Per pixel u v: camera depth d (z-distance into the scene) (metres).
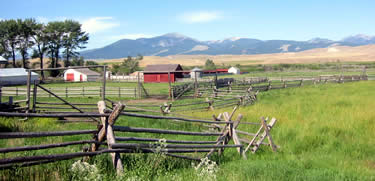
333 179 6.46
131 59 107.56
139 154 5.91
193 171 6.21
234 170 6.61
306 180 6.25
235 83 39.69
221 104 18.64
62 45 101.56
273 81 52.03
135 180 4.95
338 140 10.09
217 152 8.05
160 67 71.69
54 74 88.12
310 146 9.66
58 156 5.02
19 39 93.94
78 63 105.44
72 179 4.82
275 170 6.72
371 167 7.71
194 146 7.09
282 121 13.42
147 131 6.23
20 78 60.72
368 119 13.09
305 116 14.66
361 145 9.47
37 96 30.17
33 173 5.04
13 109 12.72
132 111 13.80
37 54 97.81
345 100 20.72
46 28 96.56
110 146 5.48
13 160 4.50
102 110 5.65
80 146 7.45
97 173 4.97
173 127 11.98
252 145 9.29
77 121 12.88
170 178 5.48
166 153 6.30
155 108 19.08
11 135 4.42
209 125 11.23
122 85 51.69
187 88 33.91
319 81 44.53
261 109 17.17
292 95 26.83
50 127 10.67
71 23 99.88
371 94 25.12
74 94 30.78
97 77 79.25
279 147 9.41
